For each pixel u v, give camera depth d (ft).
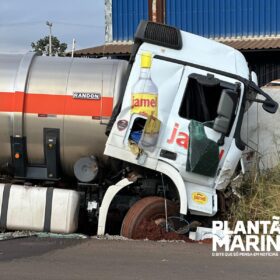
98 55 53.93
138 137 24.16
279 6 56.49
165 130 24.29
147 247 22.27
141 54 24.44
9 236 23.82
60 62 26.08
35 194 24.47
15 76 25.49
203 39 25.57
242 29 57.47
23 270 18.40
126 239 23.86
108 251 21.39
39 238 23.58
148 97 24.11
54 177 26.00
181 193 24.18
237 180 25.75
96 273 18.24
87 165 25.22
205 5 58.34
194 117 24.62
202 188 24.84
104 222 24.56
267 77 54.95
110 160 25.58
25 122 25.41
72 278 17.58
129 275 18.10
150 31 24.64
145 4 59.52
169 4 59.06
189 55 24.82
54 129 25.41
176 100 24.41
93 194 25.81
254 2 57.21
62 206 24.31
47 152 25.61
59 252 21.03
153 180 25.39
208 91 24.70
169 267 19.27
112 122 24.44
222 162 24.82
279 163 30.66
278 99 33.01
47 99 25.34
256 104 31.96
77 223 24.90
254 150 29.60
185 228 24.75
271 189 27.58
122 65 25.85
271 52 53.93
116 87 25.17
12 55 26.43
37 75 25.59
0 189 24.64
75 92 25.29
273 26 56.75
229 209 25.93
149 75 24.31
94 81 25.35
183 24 58.85
